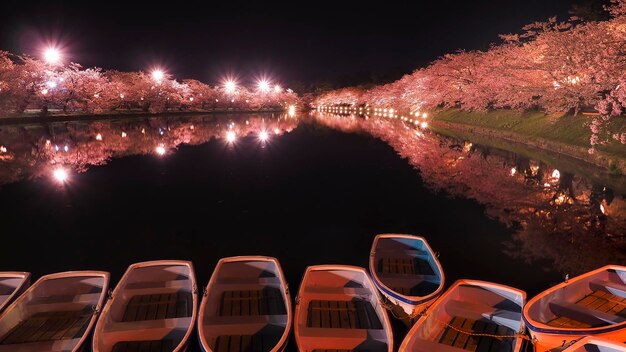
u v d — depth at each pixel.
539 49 33.56
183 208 16.25
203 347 6.20
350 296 8.35
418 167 24.33
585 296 8.52
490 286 8.04
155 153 28.88
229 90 95.94
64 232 13.58
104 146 31.61
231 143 34.44
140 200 17.25
